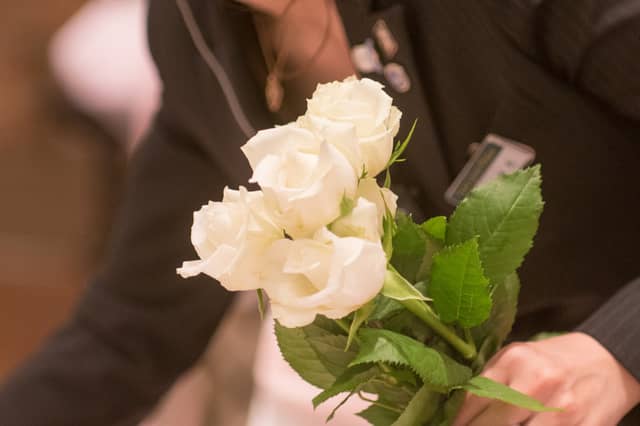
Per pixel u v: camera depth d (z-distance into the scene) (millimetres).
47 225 3156
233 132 1479
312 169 951
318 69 1417
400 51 1289
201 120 1515
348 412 1856
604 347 1129
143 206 1631
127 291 1655
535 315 1395
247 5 1354
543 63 1245
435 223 1060
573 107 1255
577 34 1206
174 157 1600
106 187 3109
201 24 1431
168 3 1475
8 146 3084
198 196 1608
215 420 2316
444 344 1067
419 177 1362
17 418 1636
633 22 1180
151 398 1703
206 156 1587
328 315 958
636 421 1201
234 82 1415
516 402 1013
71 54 2715
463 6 1244
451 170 1345
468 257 1020
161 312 1652
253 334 2254
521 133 1283
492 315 1093
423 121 1318
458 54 1274
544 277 1354
